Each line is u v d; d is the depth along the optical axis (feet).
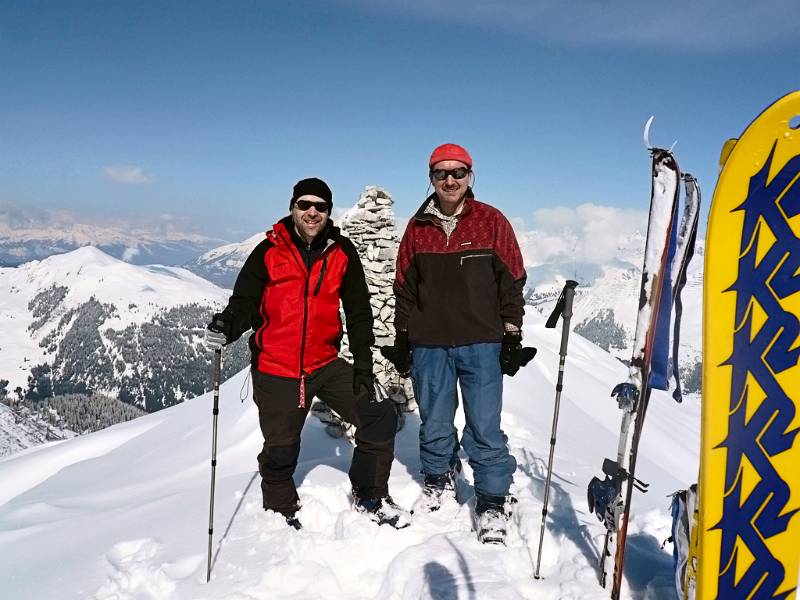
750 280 6.98
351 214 22.75
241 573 9.87
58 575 10.84
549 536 10.53
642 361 8.25
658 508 11.83
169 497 14.89
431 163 11.02
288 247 11.34
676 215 7.84
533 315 74.08
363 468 11.92
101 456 30.48
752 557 7.04
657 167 7.91
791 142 6.77
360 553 10.66
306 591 9.62
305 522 11.92
